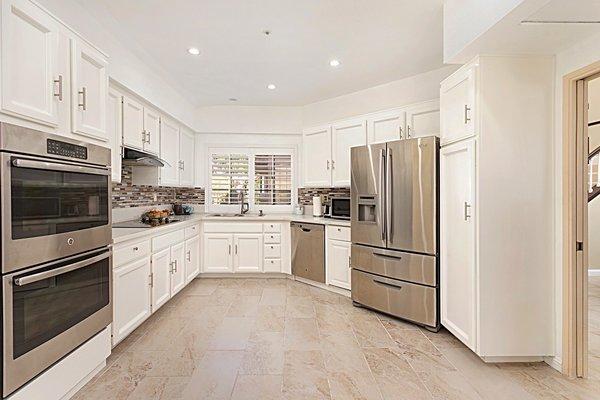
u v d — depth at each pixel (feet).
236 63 11.60
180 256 12.81
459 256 8.70
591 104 15.33
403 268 10.62
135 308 9.19
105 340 7.54
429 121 12.21
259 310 11.69
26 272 5.30
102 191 7.29
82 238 6.59
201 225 15.62
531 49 7.56
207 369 7.74
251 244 15.75
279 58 11.21
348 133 14.44
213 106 17.29
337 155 14.83
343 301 12.75
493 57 7.82
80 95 6.57
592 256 16.85
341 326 10.35
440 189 9.73
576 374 7.48
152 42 9.95
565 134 7.58
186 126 15.99
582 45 7.13
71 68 6.33
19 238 5.14
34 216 5.43
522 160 7.88
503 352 7.91
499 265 7.88
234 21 8.79
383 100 13.84
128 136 10.57
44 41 5.67
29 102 5.37
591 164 15.52
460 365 8.00
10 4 4.96
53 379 5.90
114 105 9.75
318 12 8.39
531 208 7.89
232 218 15.61
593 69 6.91
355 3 7.98
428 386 7.10
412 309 10.39
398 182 10.74
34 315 5.44
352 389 6.98
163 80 13.03
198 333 9.73
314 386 7.09
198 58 11.13
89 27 8.25
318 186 15.58
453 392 6.89
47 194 5.69
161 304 10.94
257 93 15.11
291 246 15.53
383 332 9.93
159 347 8.83
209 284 14.97
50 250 5.76
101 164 7.25
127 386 7.02
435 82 12.20
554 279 7.93
